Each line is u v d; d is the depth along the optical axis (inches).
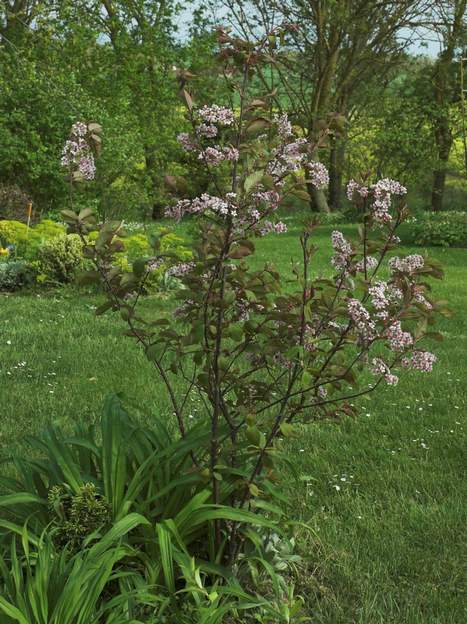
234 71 129.6
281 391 145.3
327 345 308.5
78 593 107.7
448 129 1588.3
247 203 121.0
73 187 140.1
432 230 1008.2
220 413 148.9
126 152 838.5
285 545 147.1
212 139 126.6
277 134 130.2
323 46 1416.1
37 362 307.1
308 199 127.3
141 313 430.9
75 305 455.2
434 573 152.5
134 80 1095.6
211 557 134.8
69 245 521.7
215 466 128.6
